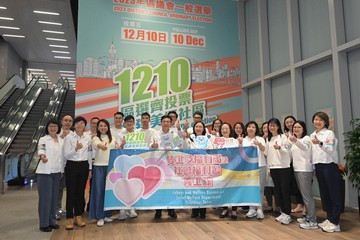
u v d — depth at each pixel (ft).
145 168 13.38
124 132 14.43
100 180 12.98
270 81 23.65
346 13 16.88
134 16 23.79
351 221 12.94
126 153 13.34
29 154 25.35
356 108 16.21
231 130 15.15
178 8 24.97
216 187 13.56
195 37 25.22
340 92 16.26
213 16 25.96
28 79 56.90
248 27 26.58
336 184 11.56
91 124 14.92
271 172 13.43
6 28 37.55
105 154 13.20
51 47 44.93
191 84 24.73
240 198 13.51
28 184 25.16
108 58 22.91
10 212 15.14
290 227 12.16
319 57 17.87
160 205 13.19
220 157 13.79
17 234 11.43
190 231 11.69
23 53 47.67
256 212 13.98
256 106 25.43
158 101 23.77
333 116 17.61
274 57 23.27
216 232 11.53
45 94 41.91
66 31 38.58
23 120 31.60
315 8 19.11
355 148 12.80
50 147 11.93
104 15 23.12
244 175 13.70
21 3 31.01
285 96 22.07
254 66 25.66
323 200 11.94
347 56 16.76
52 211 12.14
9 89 41.11
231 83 25.94
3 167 20.94
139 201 13.09
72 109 37.86
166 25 24.52
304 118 19.83
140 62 23.62
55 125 12.16
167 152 13.64
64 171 12.64
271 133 13.69
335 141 11.66
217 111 25.27
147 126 14.60
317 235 11.00
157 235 11.19
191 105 24.58
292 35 20.18
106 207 12.74
